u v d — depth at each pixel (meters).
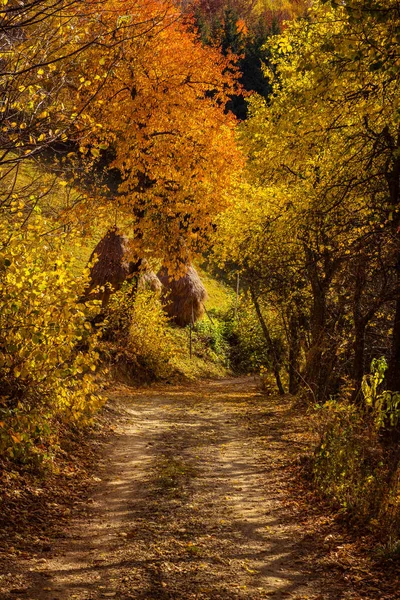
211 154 24.70
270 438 14.41
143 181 26.00
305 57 8.66
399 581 6.09
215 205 24.42
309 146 12.66
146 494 9.35
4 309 7.71
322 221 12.66
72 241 9.12
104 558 6.62
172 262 25.17
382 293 11.06
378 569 6.47
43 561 6.38
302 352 23.30
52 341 8.00
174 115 24.30
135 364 26.83
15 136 5.94
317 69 8.63
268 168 16.56
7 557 6.33
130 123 22.27
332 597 5.80
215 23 68.94
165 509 8.59
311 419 15.70
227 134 25.09
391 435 10.19
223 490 9.83
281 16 85.38
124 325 26.53
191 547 7.06
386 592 5.86
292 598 5.76
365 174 11.61
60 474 9.83
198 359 36.44
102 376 22.66
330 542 7.40
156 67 23.55
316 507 8.89
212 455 12.51
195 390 26.75
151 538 7.35
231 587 5.97
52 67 6.18
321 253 14.25
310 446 13.15
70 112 6.48
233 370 39.88
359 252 10.93
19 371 7.93
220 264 22.80
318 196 12.27
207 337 39.41
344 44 7.71
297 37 12.41
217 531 7.75
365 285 13.08
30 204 7.61
